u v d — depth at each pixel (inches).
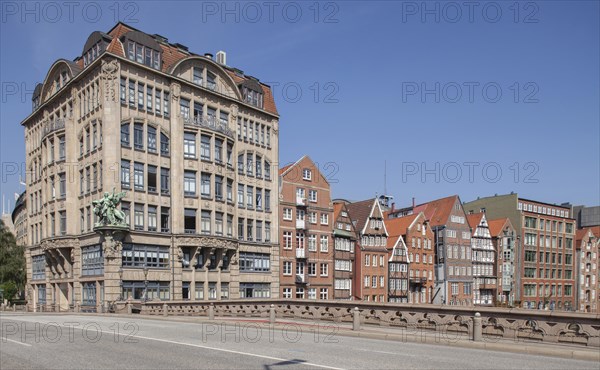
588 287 4050.2
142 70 1753.2
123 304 1505.9
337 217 2539.4
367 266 2645.2
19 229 3257.9
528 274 3580.2
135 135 1721.2
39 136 2117.4
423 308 787.4
